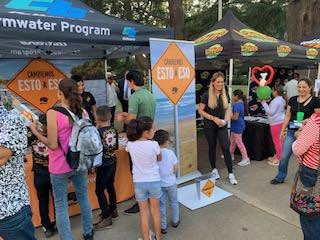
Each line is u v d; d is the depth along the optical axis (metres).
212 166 5.10
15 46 5.77
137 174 3.22
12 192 2.03
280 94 5.67
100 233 3.63
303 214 2.56
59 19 3.26
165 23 20.00
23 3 3.59
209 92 4.83
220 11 12.37
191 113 5.22
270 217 3.90
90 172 4.02
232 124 5.79
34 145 3.27
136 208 4.12
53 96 6.96
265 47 5.75
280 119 5.64
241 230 3.62
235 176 5.30
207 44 6.10
